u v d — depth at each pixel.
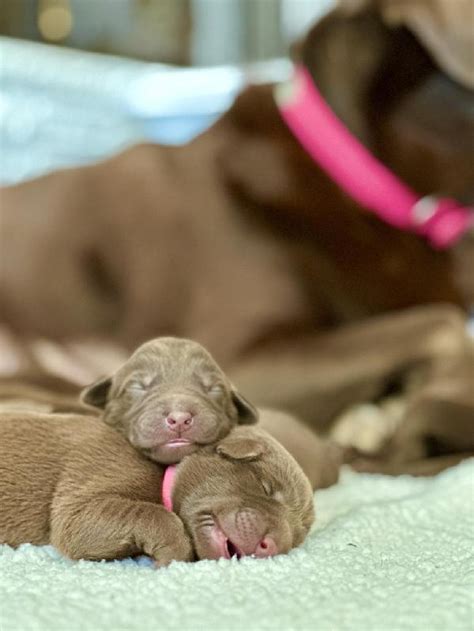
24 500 0.42
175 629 0.33
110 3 1.79
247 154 0.78
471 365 0.68
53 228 0.81
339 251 0.74
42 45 1.62
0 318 0.79
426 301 0.76
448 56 0.71
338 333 0.73
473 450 0.65
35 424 0.44
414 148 0.74
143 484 0.42
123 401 0.45
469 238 0.76
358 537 0.45
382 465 0.65
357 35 0.75
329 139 0.75
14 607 0.35
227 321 0.73
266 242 0.75
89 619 0.34
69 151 1.60
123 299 0.78
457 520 0.49
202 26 1.93
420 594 0.36
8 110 1.50
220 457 0.42
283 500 0.41
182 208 0.78
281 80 0.82
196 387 0.45
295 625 0.34
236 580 0.38
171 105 1.63
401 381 0.71
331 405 0.71
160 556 0.40
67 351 0.78
